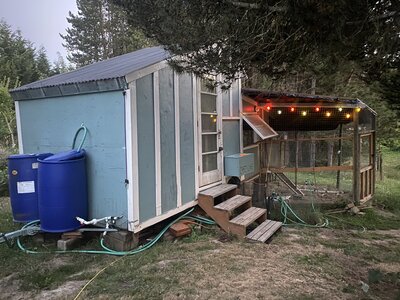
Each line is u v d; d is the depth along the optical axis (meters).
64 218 4.11
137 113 4.16
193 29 2.76
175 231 4.60
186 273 3.38
